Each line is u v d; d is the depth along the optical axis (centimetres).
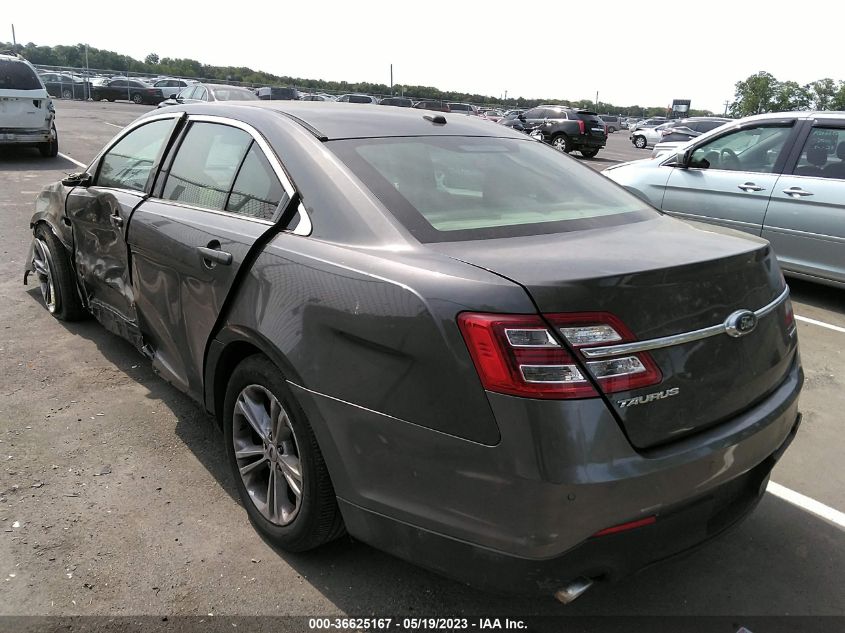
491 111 3831
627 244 230
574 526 184
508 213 254
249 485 276
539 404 181
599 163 2175
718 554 273
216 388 290
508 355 182
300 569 254
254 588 244
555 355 182
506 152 308
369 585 248
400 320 200
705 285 208
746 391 224
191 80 4422
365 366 210
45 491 295
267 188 272
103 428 351
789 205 622
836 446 368
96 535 268
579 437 181
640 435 193
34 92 1298
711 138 695
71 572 247
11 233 765
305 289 229
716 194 675
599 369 185
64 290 478
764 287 234
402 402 201
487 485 188
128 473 312
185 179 326
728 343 214
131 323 366
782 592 252
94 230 397
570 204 277
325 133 274
